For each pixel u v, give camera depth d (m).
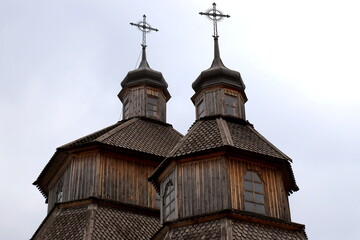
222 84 32.66
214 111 32.03
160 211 29.77
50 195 35.53
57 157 34.03
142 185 33.06
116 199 31.94
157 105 39.31
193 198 27.25
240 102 32.81
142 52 42.25
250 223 26.12
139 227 30.89
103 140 33.16
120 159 33.28
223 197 26.69
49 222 31.08
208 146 28.06
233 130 29.98
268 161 28.52
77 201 31.19
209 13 36.12
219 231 25.31
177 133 37.59
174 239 25.94
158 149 34.69
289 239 26.22
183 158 28.30
